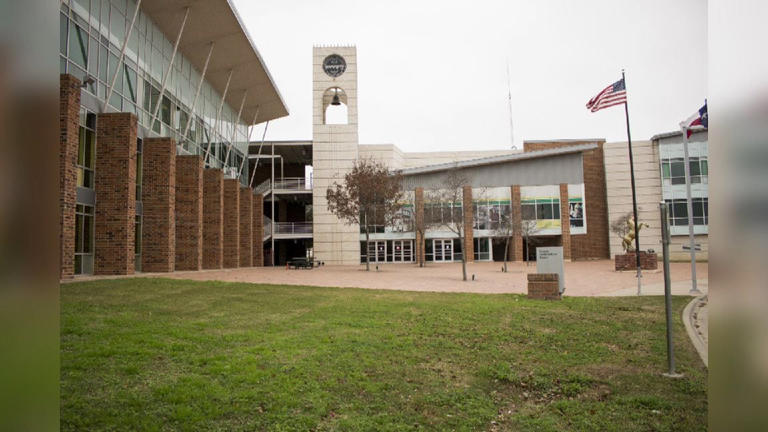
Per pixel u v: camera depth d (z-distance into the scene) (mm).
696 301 14516
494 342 8812
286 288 17141
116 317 9867
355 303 13391
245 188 40062
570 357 7859
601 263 43188
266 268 37125
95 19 21109
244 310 11758
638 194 51094
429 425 5152
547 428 5125
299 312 11672
